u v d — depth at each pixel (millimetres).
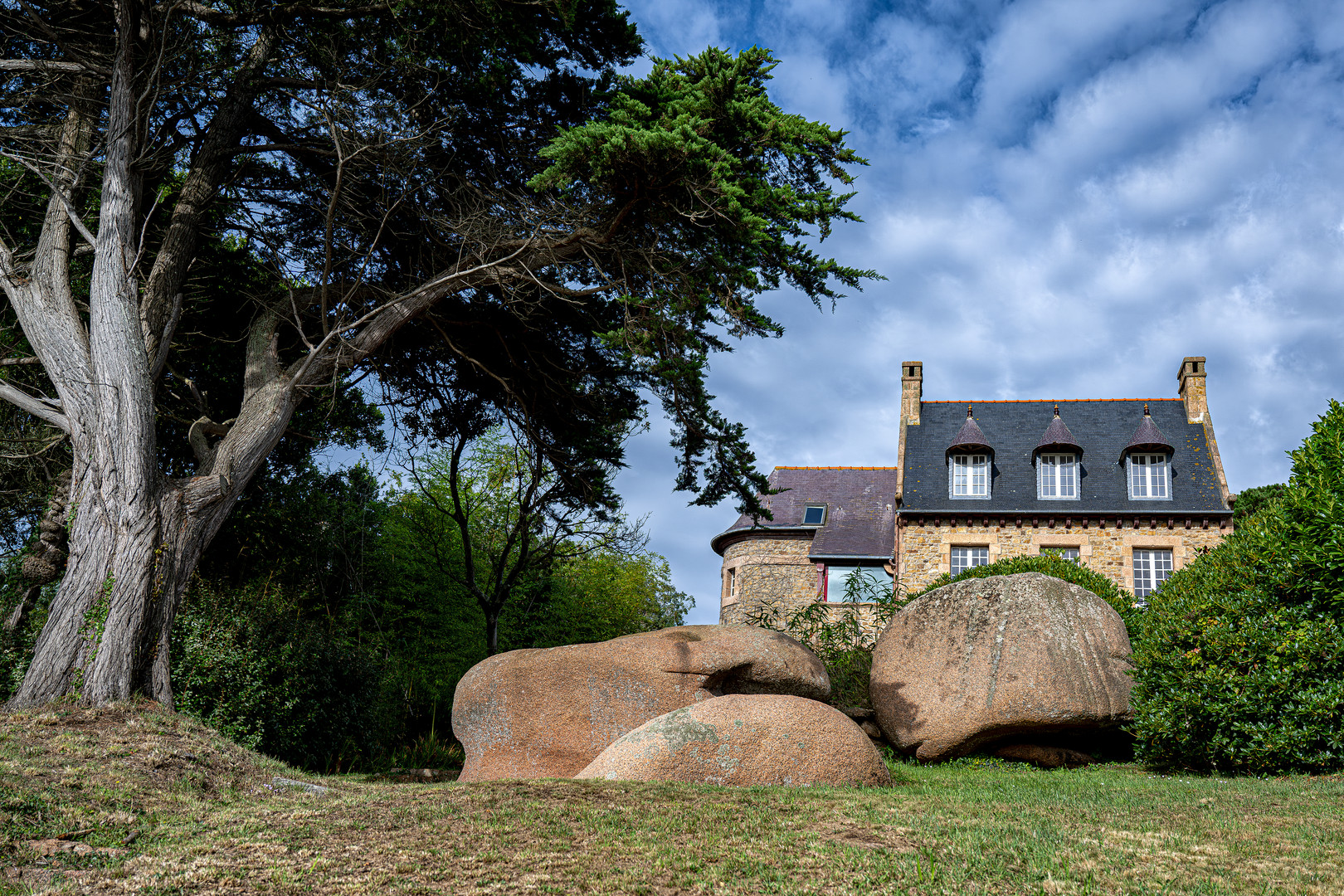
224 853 5844
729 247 12109
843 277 11977
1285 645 10125
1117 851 5973
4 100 12594
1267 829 6648
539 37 13242
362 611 18891
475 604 21500
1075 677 11844
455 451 19297
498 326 15656
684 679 11539
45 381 15422
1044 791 8453
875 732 13570
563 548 22094
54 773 7324
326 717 12766
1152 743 10992
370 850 5902
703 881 5336
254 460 12141
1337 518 10430
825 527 31969
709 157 11250
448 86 13312
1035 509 27109
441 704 19547
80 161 12445
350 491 21312
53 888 5047
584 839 6207
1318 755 9656
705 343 13016
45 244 12031
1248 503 29922
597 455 18109
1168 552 26000
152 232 14273
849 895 5086
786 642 12258
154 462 11016
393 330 13523
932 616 13281
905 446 29234
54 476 14953
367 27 12625
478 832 6352
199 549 11336
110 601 10039
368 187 14125
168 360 15500
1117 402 29516
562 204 12820
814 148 11984
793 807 7176
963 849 5977
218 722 10812
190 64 13141
